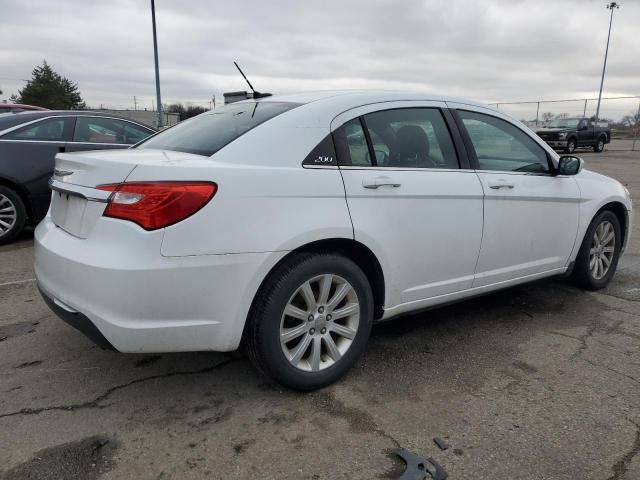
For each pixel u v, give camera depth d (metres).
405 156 3.27
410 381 3.13
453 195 3.34
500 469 2.36
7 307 4.20
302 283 2.79
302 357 2.95
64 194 2.86
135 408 2.81
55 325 3.85
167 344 2.53
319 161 2.87
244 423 2.69
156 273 2.42
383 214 3.04
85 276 2.49
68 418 2.71
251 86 4.00
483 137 3.71
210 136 3.06
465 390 3.03
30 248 6.09
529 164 3.99
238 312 2.63
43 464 2.36
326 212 2.81
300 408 2.83
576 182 4.28
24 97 60.28
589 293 4.71
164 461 2.39
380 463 2.40
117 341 2.47
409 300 3.31
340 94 3.26
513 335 3.79
